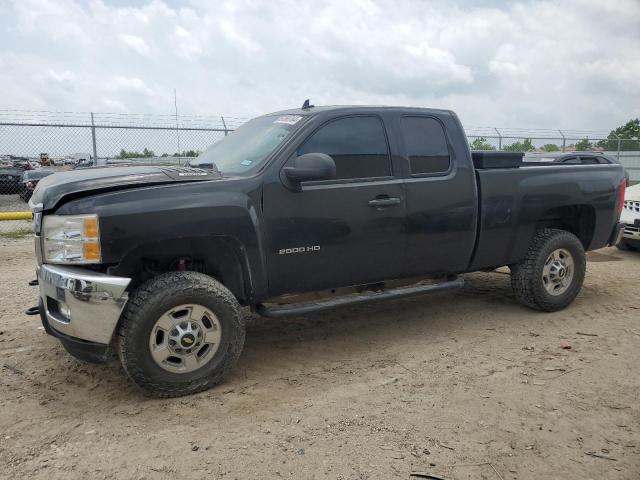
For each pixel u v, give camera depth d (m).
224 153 4.64
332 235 4.22
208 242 3.82
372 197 4.38
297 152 4.13
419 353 4.52
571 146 19.97
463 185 4.85
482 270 5.52
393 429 3.25
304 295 4.37
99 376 4.04
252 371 4.16
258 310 4.11
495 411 3.48
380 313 5.66
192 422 3.34
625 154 20.06
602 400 3.63
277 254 4.02
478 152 5.16
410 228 4.59
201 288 3.63
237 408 3.53
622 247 9.10
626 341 4.77
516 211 5.22
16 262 8.26
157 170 3.99
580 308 5.79
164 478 2.78
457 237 4.88
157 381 3.58
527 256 5.45
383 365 4.27
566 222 5.82
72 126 12.73
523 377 4.01
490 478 2.78
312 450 3.03
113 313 3.41
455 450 3.03
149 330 3.51
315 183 4.19
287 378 4.02
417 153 4.68
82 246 3.42
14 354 4.46
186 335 3.61
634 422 3.35
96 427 3.28
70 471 2.83
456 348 4.64
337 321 5.40
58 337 3.64
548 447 3.06
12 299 6.09
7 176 17.16
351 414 3.44
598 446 3.08
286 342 4.82
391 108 4.64
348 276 4.39
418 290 4.79
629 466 2.89
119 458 2.95
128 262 3.62
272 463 2.90
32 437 3.17
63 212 3.48
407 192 4.55
